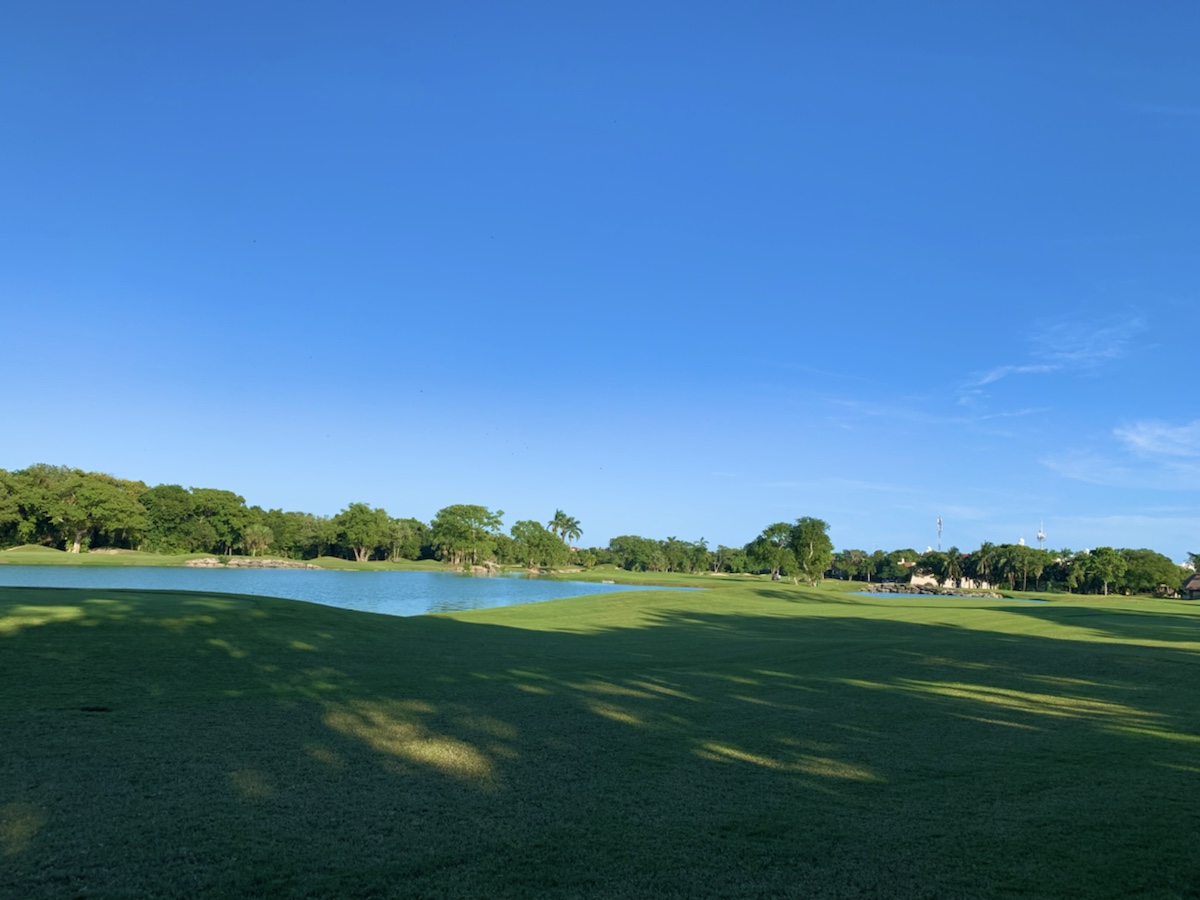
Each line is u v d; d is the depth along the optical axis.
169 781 8.85
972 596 131.00
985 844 8.01
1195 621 48.78
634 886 6.71
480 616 41.91
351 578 111.00
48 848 6.84
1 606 19.16
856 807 9.16
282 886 6.40
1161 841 8.21
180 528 144.75
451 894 6.39
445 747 11.15
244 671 16.12
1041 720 14.88
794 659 23.56
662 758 11.11
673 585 118.19
